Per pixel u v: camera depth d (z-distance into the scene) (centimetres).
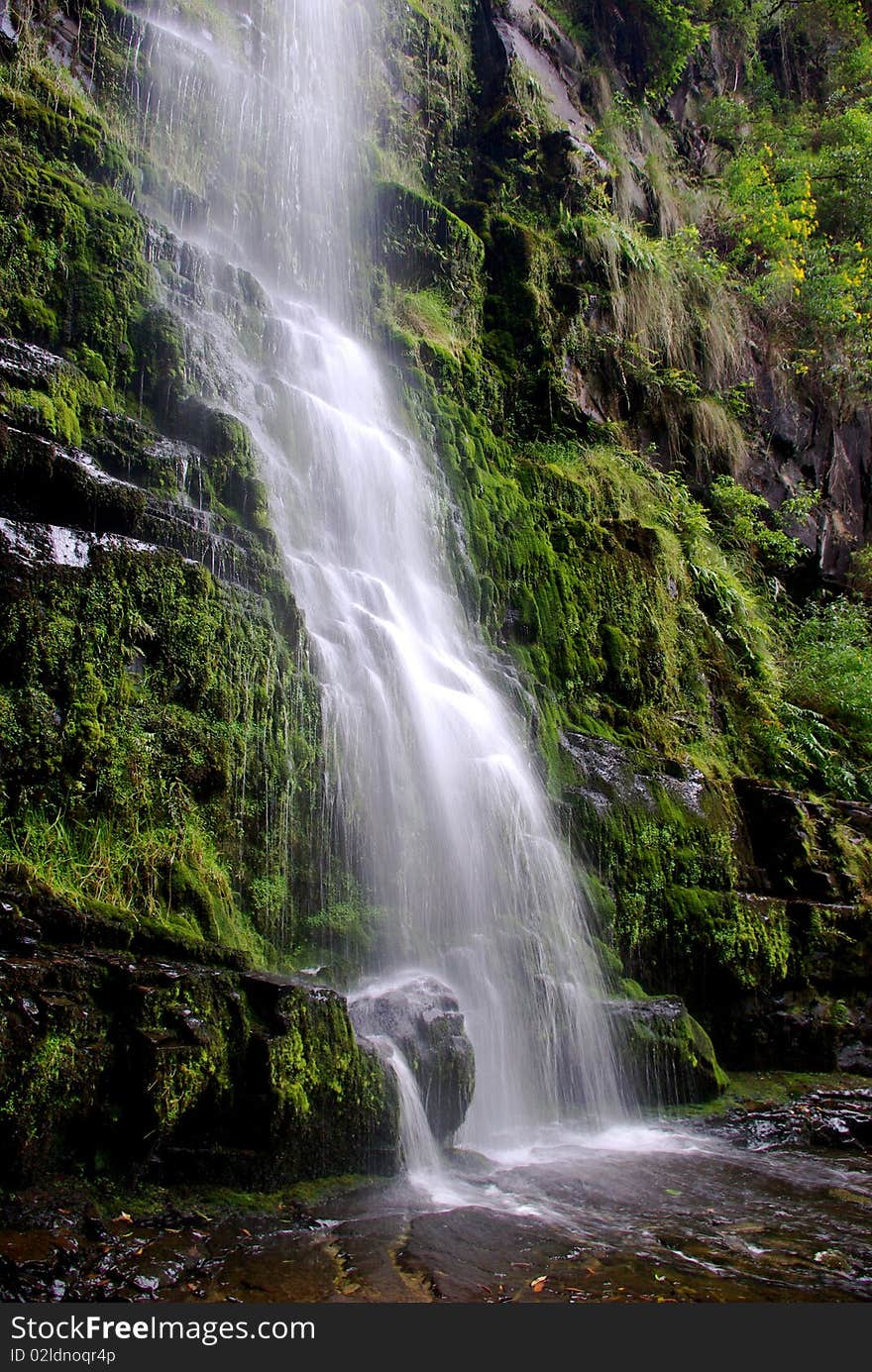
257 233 933
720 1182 501
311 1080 413
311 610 635
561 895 691
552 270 1198
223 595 525
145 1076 368
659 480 1192
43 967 363
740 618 1145
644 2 1612
